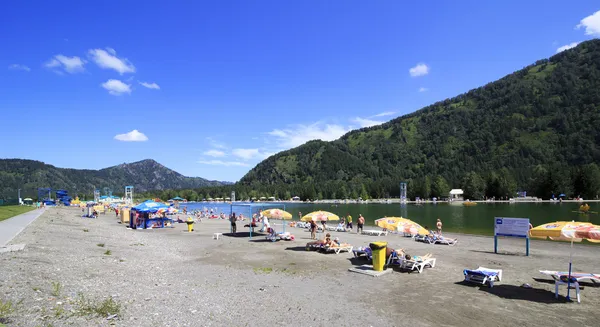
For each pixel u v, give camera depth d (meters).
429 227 44.41
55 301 9.60
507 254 21.41
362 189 188.62
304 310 10.52
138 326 8.52
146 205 38.19
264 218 30.06
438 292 12.64
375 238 30.45
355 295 12.23
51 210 67.62
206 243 26.06
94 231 30.16
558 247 24.97
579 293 11.66
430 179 183.75
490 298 11.89
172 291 12.03
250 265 17.61
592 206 98.69
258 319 9.61
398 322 9.61
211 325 8.99
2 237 20.22
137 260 17.69
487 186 152.12
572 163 185.00
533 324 9.50
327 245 21.52
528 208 91.50
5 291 9.76
